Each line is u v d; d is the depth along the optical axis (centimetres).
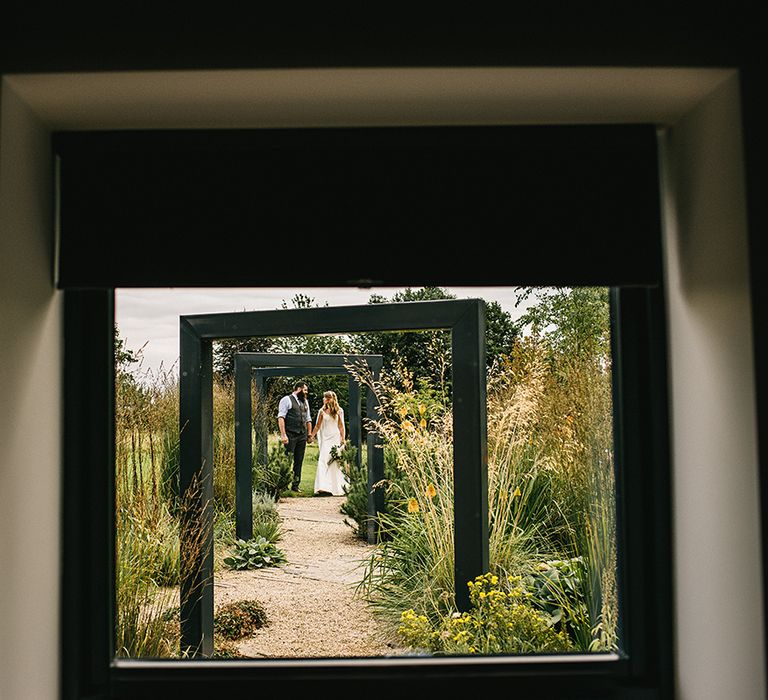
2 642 151
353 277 183
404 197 184
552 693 183
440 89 164
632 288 194
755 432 147
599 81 160
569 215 184
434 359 700
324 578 592
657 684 185
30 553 166
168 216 184
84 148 185
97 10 153
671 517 187
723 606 159
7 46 153
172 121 181
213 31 153
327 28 153
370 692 181
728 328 158
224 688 182
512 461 482
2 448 153
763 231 149
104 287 183
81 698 184
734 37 153
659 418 189
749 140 151
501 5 153
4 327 155
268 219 184
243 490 713
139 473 425
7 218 157
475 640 346
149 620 357
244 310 450
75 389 189
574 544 409
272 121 182
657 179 186
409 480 525
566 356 454
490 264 183
